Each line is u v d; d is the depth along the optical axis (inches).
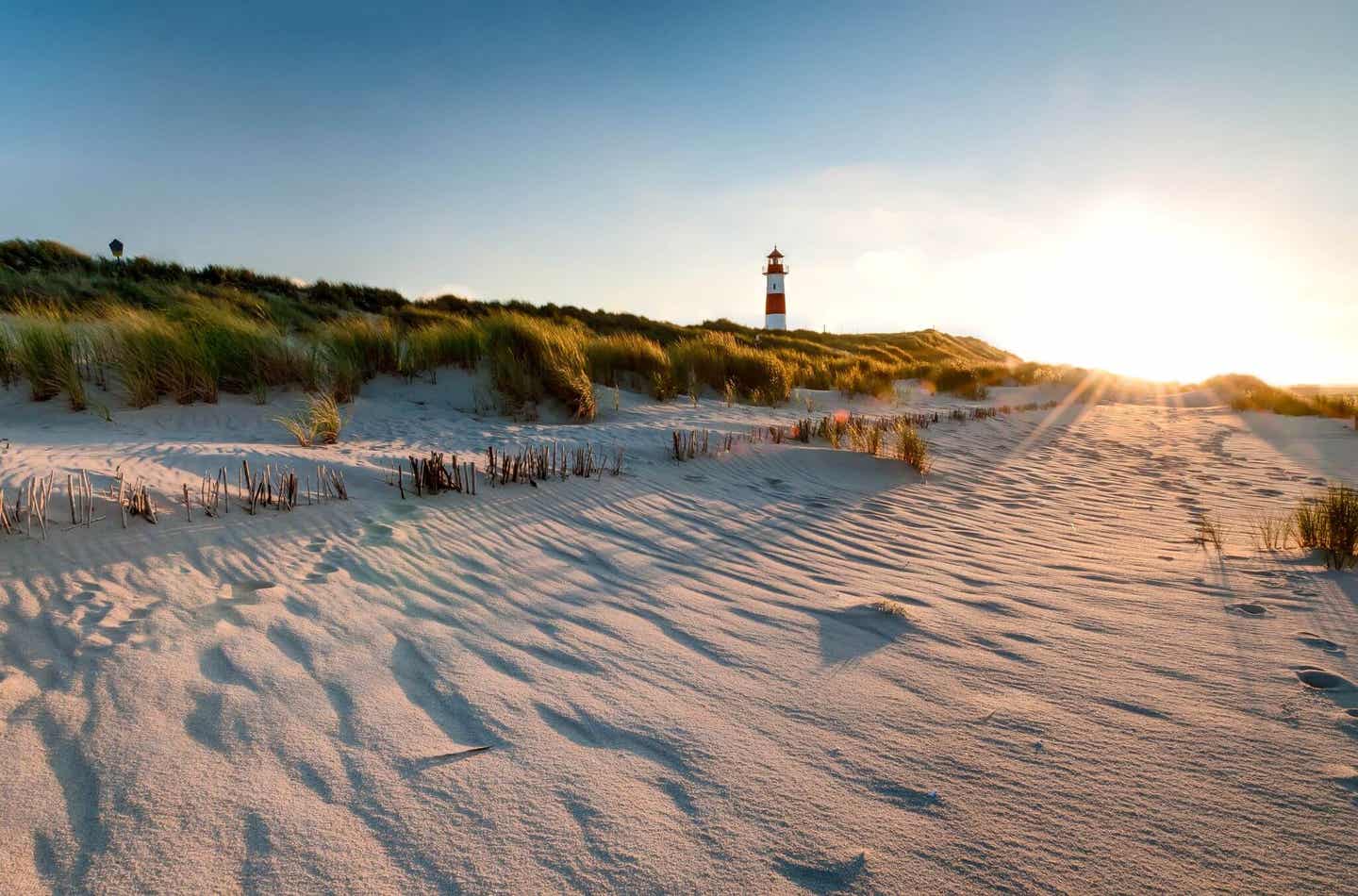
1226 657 119.0
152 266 906.7
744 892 66.7
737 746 91.8
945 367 933.8
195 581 142.4
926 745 92.4
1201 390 898.1
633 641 125.4
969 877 68.6
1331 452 393.4
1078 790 82.4
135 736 89.6
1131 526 222.4
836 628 133.5
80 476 188.4
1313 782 83.3
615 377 515.5
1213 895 66.4
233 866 68.9
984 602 149.3
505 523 197.3
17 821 73.8
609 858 71.0
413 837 73.7
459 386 448.5
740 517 220.5
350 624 127.2
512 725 96.0
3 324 399.2
